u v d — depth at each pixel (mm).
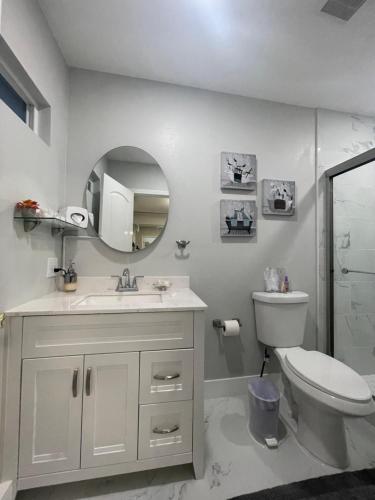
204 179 1647
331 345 1767
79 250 1472
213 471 1073
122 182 1534
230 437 1278
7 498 844
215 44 1312
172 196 1600
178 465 1120
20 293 1010
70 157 1474
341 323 1794
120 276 1483
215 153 1669
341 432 1139
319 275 1813
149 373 999
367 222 1831
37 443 909
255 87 1644
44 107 1229
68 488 991
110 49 1354
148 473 1067
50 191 1259
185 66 1470
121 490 985
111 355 967
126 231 1529
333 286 1792
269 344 1543
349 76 1539
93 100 1509
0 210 857
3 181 868
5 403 885
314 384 1083
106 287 1463
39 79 1114
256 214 1719
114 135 1531
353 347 1801
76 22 1190
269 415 1243
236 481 1027
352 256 1824
